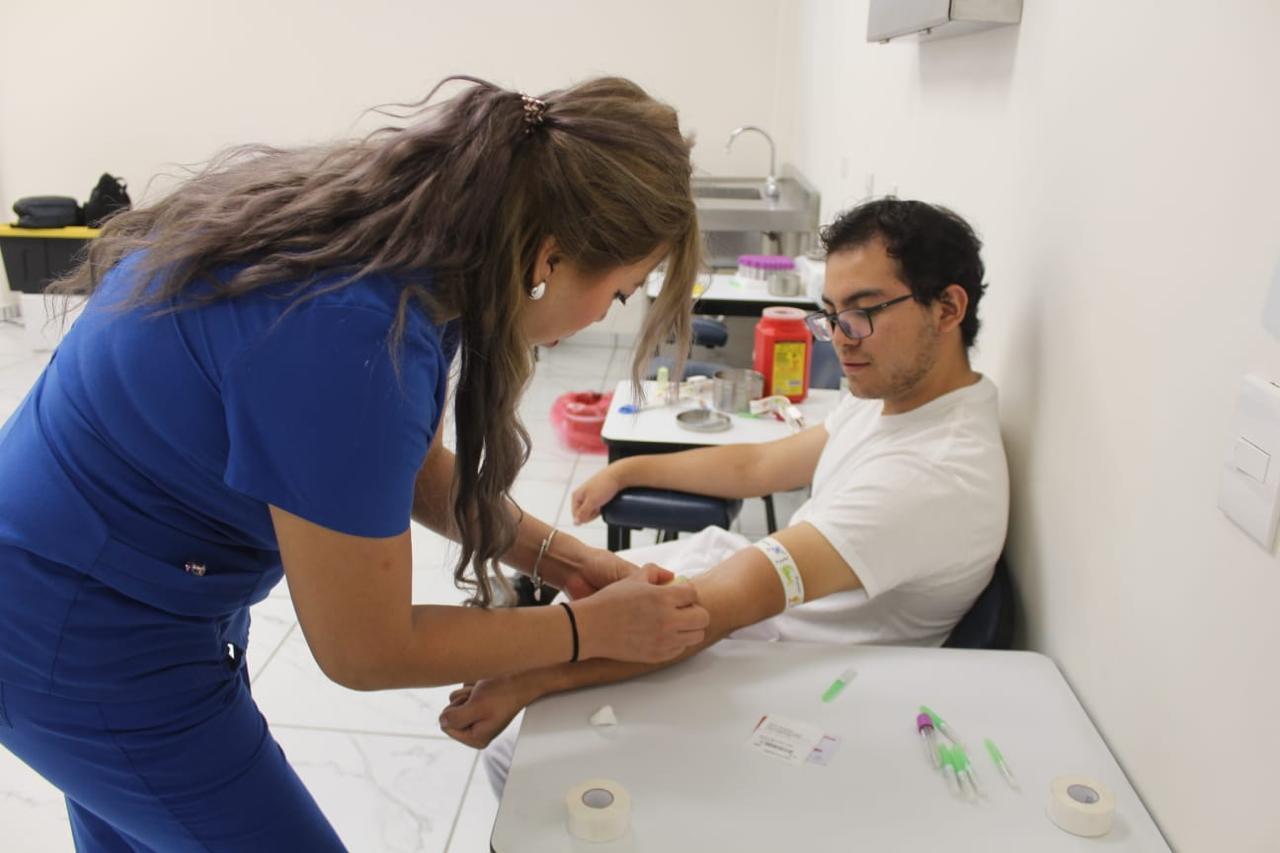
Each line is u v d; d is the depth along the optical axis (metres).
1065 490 1.19
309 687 2.17
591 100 0.83
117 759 0.89
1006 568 1.34
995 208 1.52
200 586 0.88
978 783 0.93
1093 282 1.12
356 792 1.86
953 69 1.80
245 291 0.76
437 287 0.80
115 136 5.11
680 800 0.90
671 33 4.85
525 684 1.07
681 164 0.87
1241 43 0.81
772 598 1.18
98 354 0.83
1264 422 0.75
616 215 0.81
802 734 1.00
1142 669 0.96
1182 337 0.90
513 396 0.88
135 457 0.82
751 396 2.13
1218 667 0.82
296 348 0.73
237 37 4.92
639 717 1.03
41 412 0.88
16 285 4.70
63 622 0.84
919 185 2.08
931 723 1.01
